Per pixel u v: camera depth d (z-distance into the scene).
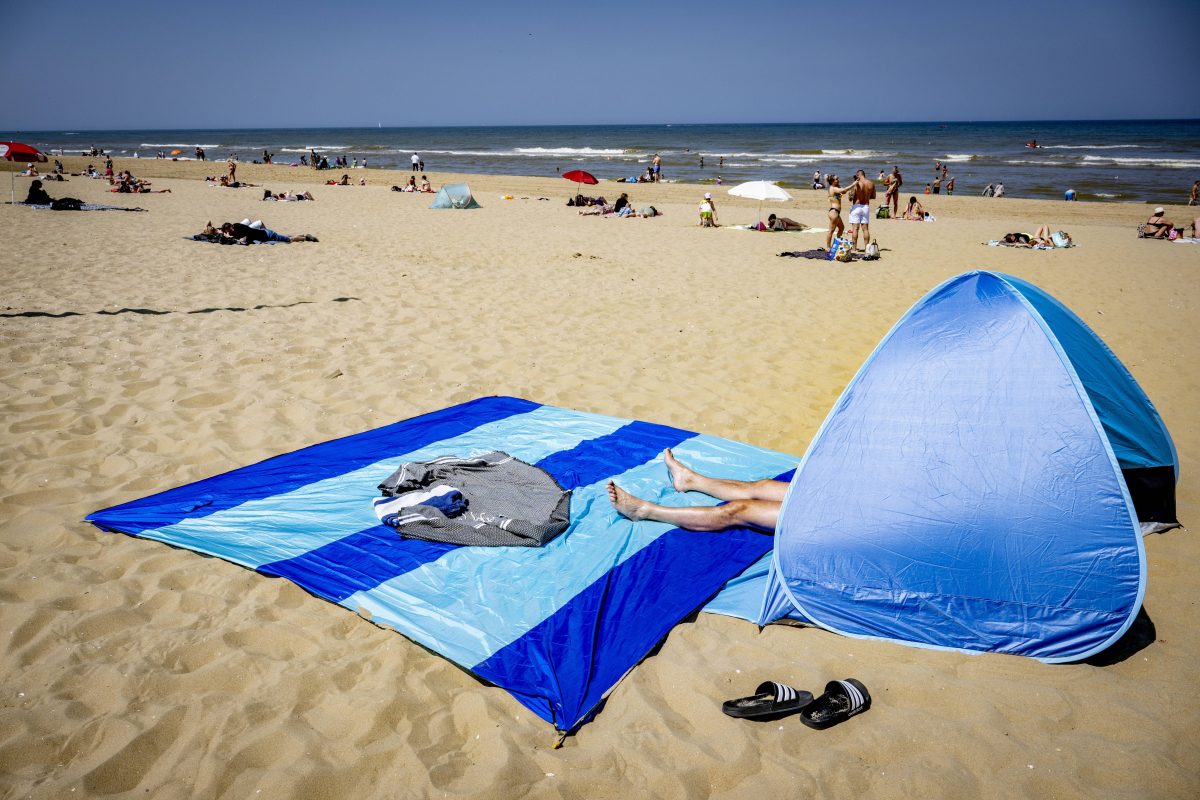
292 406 6.25
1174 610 3.75
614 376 7.25
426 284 11.18
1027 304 3.62
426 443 5.46
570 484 4.84
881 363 3.71
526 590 3.69
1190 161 50.47
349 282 11.17
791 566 3.63
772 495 4.45
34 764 2.64
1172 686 3.21
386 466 5.06
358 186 32.56
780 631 3.58
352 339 8.20
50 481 4.82
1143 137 88.12
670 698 3.11
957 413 3.54
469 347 8.06
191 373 6.91
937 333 3.70
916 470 3.54
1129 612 3.28
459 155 69.75
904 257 14.50
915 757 2.83
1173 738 2.92
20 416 5.75
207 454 5.33
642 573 3.88
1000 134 102.88
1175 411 6.58
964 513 3.45
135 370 6.91
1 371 6.69
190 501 4.51
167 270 11.65
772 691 3.04
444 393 6.69
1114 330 9.18
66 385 6.44
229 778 2.62
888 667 3.32
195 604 3.59
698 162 57.66
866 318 9.62
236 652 3.26
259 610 3.55
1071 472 3.37
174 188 29.39
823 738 2.91
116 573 3.84
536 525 4.13
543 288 11.14
